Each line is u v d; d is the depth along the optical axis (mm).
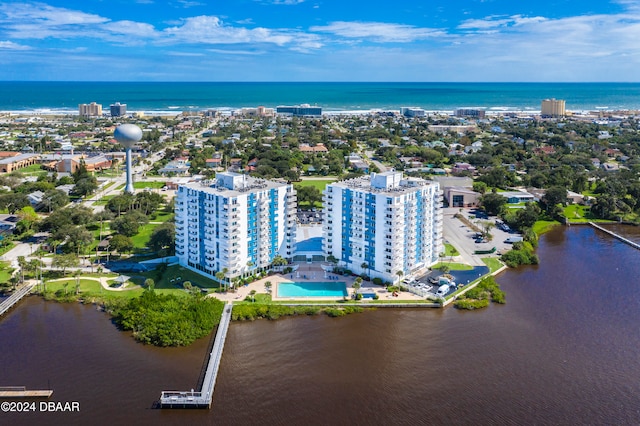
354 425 153375
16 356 184250
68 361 181875
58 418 153625
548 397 166250
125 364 180500
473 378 175750
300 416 157000
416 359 186875
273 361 185000
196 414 157375
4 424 150250
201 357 185875
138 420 154375
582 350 193625
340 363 184125
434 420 155625
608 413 159125
